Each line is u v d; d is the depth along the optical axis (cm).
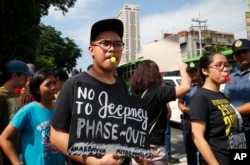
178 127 1030
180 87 285
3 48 1689
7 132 271
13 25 1700
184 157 649
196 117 252
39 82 278
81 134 170
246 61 364
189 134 466
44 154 267
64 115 181
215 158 243
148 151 191
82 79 190
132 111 191
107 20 193
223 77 268
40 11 1988
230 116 257
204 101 256
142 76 294
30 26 1806
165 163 302
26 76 355
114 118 183
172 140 837
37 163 266
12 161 271
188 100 487
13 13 1673
